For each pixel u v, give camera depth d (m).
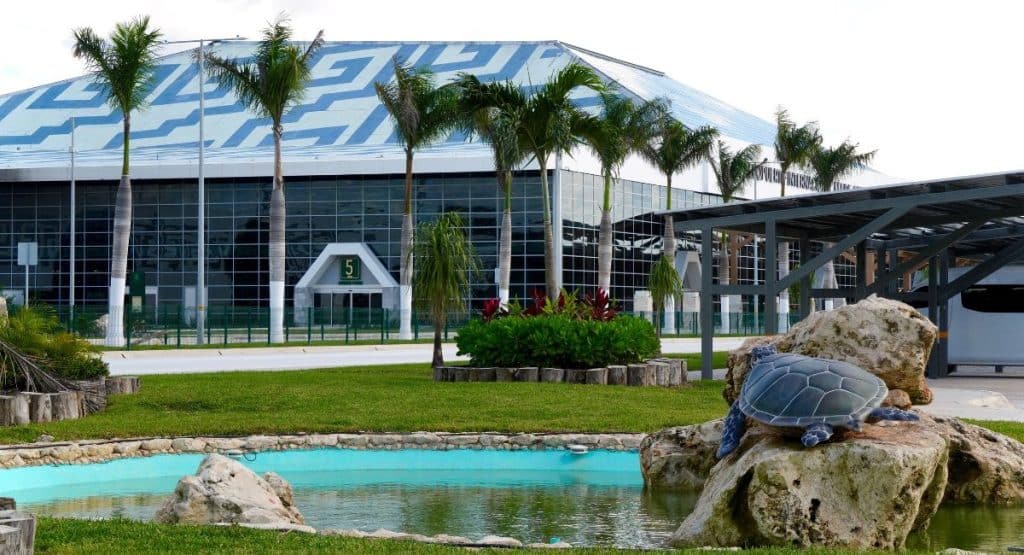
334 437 16.44
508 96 32.81
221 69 42.78
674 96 81.69
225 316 48.19
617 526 11.25
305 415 18.48
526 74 70.00
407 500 12.93
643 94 72.69
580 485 14.06
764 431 10.97
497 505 12.53
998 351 31.41
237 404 19.95
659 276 40.00
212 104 75.25
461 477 14.82
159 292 68.25
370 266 64.75
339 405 19.70
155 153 69.62
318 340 49.78
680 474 13.69
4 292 69.56
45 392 18.88
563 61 71.06
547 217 32.75
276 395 20.81
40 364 20.16
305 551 8.42
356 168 64.69
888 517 9.60
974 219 28.33
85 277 69.19
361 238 66.06
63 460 15.03
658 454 13.80
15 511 7.57
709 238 27.67
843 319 12.20
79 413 18.66
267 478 11.52
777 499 9.61
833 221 29.98
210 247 67.81
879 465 9.54
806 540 9.52
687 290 69.62
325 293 67.19
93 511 12.30
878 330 12.04
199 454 15.84
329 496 13.26
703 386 25.38
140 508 12.53
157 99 77.06
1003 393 25.41
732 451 11.01
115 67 41.34
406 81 43.28
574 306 27.36
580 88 68.50
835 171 63.75
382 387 22.52
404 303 50.50
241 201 67.56
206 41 46.09
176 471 15.45
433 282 26.72
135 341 46.97
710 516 10.05
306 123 70.50
